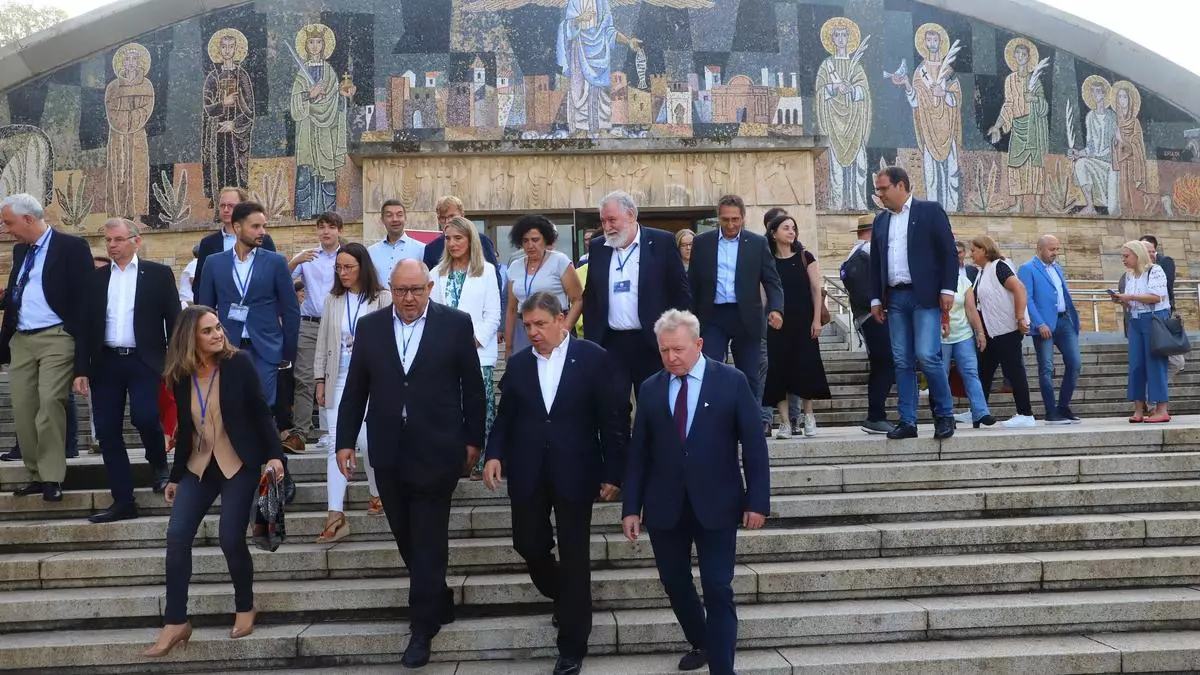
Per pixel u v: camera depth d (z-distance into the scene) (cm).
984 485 606
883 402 762
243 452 477
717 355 653
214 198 1697
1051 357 834
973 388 754
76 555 552
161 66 1712
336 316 614
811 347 724
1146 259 787
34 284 597
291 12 1725
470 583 509
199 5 1714
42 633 498
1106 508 579
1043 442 645
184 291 801
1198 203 1884
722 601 414
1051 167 1833
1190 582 515
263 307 637
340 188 1698
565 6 1744
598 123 1731
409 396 465
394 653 476
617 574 521
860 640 479
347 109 1712
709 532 421
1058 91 1845
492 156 1669
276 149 1705
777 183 1694
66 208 1694
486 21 1736
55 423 595
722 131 1747
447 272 615
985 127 1816
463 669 462
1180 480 614
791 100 1767
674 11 1761
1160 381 785
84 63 1711
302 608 501
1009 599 498
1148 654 452
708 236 668
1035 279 838
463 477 607
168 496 482
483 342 604
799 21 1783
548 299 464
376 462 464
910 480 606
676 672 447
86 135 1703
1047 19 1834
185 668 474
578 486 454
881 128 1783
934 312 644
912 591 511
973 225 1794
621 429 466
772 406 745
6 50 1673
